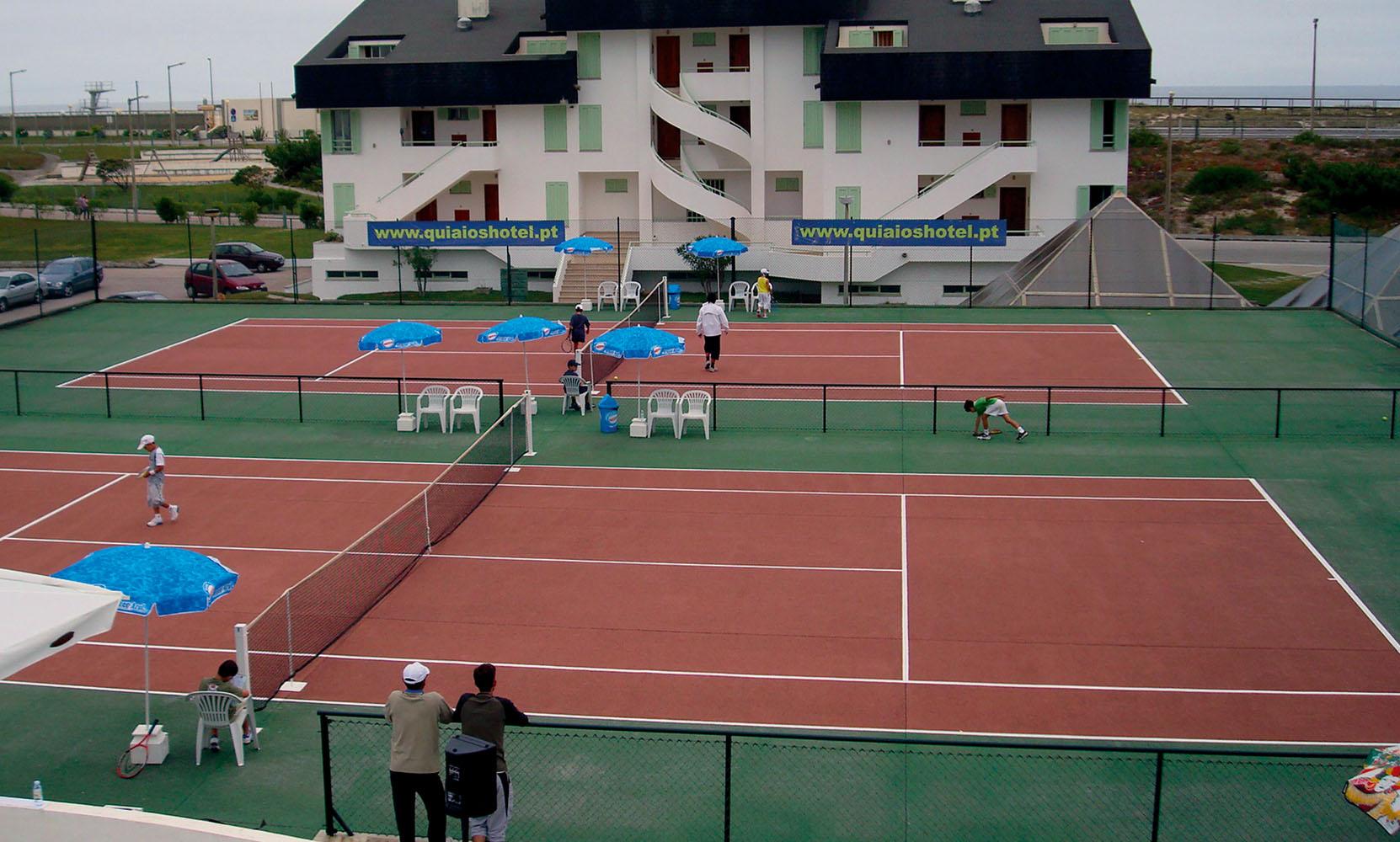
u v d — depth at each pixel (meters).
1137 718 17.59
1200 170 88.81
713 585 22.61
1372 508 26.06
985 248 56.47
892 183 58.88
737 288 48.38
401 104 60.84
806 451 30.61
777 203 62.19
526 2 66.94
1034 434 31.69
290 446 31.91
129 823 12.71
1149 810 15.11
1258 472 28.42
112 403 35.97
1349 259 45.19
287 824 15.09
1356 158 89.44
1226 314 44.50
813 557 23.91
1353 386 35.09
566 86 59.72
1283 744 16.83
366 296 56.72
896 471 29.02
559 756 16.56
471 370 39.34
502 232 51.91
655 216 63.59
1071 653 19.72
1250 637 20.25
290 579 23.33
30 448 32.00
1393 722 17.45
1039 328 43.31
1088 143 57.47
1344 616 21.03
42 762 16.78
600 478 28.80
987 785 15.78
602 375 37.25
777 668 19.31
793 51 59.34
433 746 13.45
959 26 58.97
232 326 45.97
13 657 12.10
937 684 18.70
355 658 19.83
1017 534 24.94
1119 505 26.48
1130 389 31.45
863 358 39.59
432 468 30.06
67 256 71.50
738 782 15.87
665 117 59.62
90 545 25.27
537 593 22.38
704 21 59.03
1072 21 58.78
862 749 16.77
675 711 17.92
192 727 17.73
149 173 118.44
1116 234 47.91
